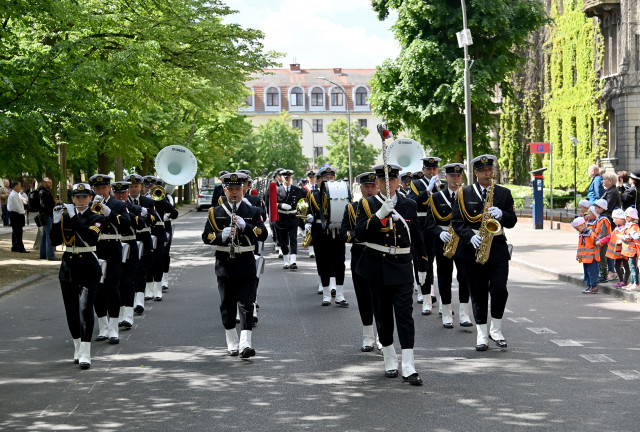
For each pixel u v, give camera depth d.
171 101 25.98
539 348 8.65
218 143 52.62
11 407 6.57
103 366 8.12
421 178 11.98
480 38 33.41
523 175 48.78
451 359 8.15
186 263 19.53
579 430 5.66
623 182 15.83
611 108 38.69
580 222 13.09
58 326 10.66
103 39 21.38
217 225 8.41
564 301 12.23
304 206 12.38
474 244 8.38
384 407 6.37
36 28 18.22
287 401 6.62
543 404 6.38
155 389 7.12
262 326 10.33
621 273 12.88
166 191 14.00
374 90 34.97
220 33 24.12
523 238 24.78
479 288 8.61
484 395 6.69
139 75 19.05
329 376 7.51
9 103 15.71
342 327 10.20
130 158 28.83
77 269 8.15
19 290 14.58
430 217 11.01
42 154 16.62
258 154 80.88
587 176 40.62
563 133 43.75
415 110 33.25
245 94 29.38
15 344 9.40
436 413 6.15
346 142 82.56
